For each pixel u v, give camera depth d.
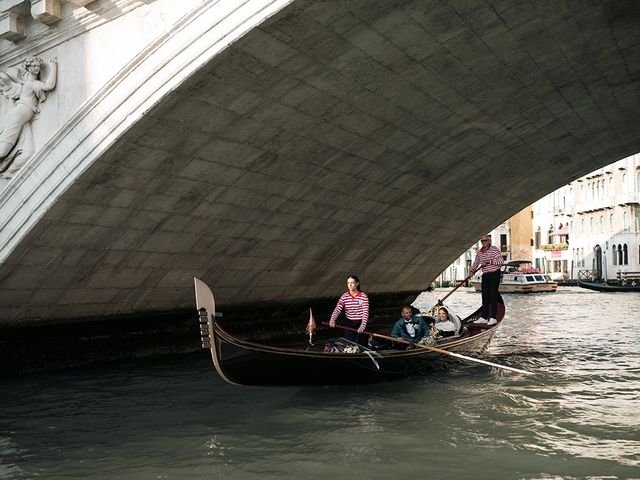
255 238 11.08
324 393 7.93
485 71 9.24
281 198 10.40
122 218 8.61
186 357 11.01
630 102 12.34
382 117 9.50
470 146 12.16
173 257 10.04
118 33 7.28
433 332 9.33
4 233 7.91
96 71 7.47
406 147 10.96
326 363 7.55
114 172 7.74
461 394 7.77
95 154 7.34
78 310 9.55
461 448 5.57
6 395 7.88
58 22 7.66
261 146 8.80
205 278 11.05
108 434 6.16
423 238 16.28
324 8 6.54
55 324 9.42
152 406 7.30
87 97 7.54
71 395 7.87
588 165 16.34
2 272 8.10
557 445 5.63
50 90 7.82
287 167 9.62
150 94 6.97
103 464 5.28
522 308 23.14
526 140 12.94
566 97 11.23
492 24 7.95
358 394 7.85
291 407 7.21
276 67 7.27
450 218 16.06
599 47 9.42
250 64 7.04
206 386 8.41
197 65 6.72
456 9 7.38
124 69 7.05
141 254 9.49
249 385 7.19
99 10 7.28
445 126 10.77
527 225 56.62
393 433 6.07
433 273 19.28
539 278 36.09
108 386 8.41
